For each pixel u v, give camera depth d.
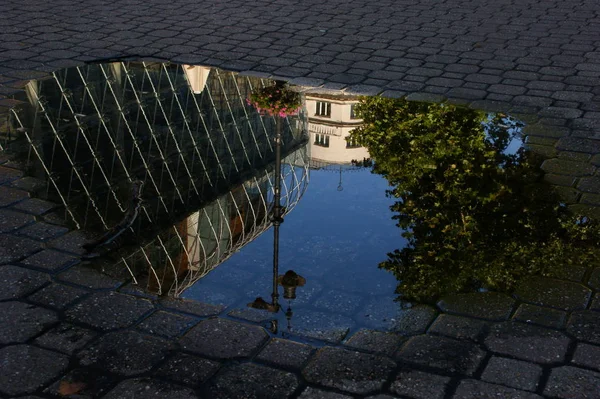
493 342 4.49
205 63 10.38
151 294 5.06
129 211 6.45
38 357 4.32
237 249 5.71
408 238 5.87
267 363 4.29
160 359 4.32
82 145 7.95
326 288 5.13
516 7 13.90
